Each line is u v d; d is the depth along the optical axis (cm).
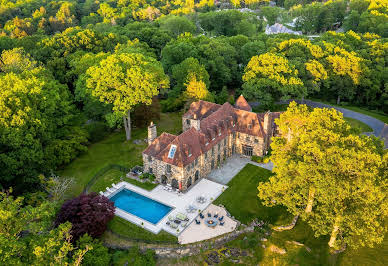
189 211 5653
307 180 4772
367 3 17638
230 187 6341
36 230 3856
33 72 7769
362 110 9988
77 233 4775
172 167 6041
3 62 9131
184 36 12500
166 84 8194
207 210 5728
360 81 9812
